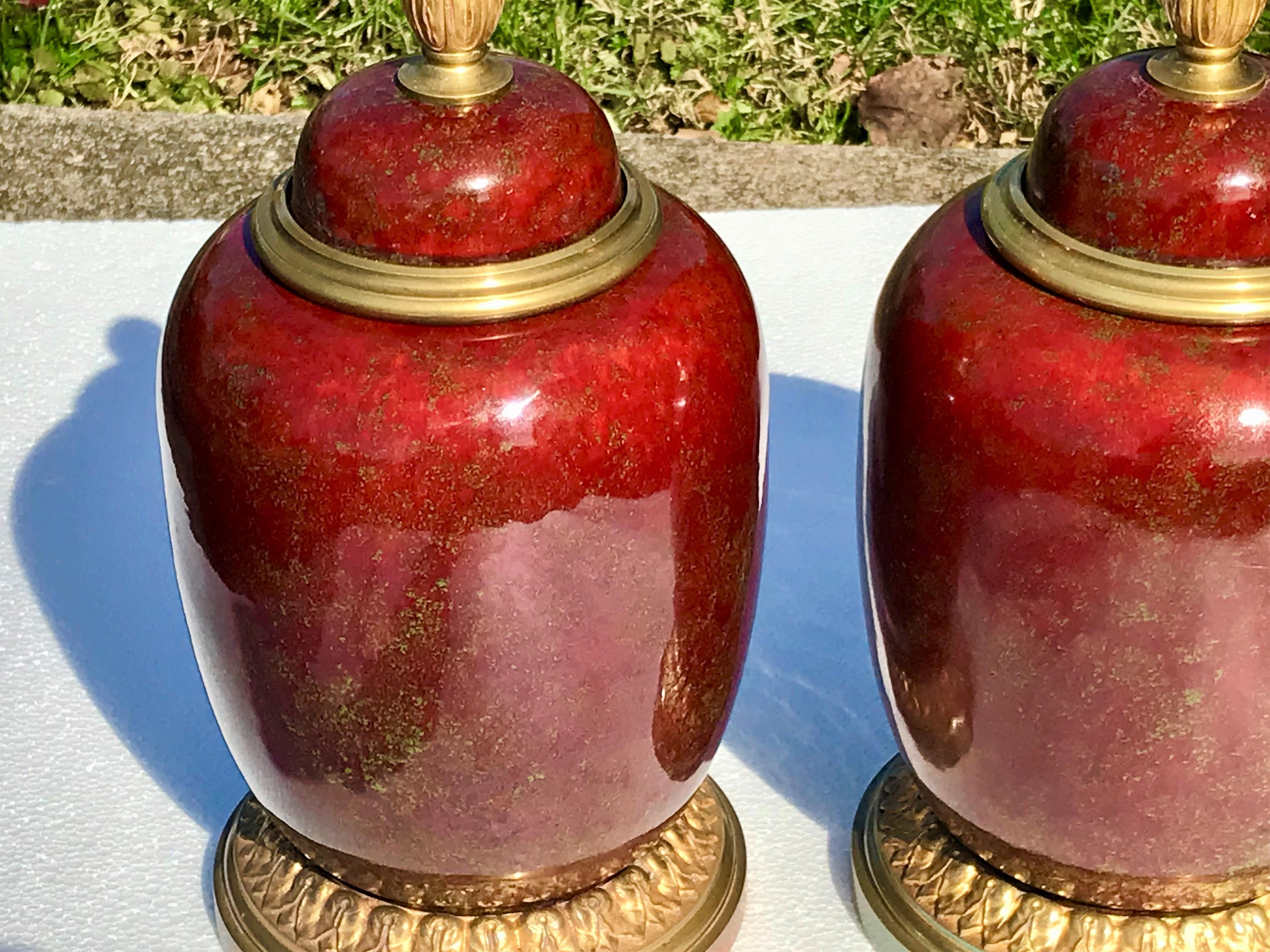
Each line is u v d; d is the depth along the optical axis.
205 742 0.86
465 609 0.62
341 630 0.63
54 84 1.57
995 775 0.69
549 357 0.60
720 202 1.37
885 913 0.77
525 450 0.59
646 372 0.61
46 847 0.80
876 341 0.68
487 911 0.73
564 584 0.62
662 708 0.68
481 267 0.60
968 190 0.70
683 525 0.64
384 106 0.61
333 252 0.61
